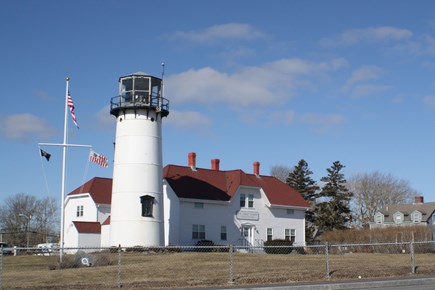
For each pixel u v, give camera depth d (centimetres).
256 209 5906
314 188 8656
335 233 6375
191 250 5281
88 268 3053
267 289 2111
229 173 6009
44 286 2228
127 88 4966
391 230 5847
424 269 2897
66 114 4300
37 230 11431
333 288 2244
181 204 5366
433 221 9031
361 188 10588
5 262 3841
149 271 2812
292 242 5675
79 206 6112
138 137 4866
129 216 4747
